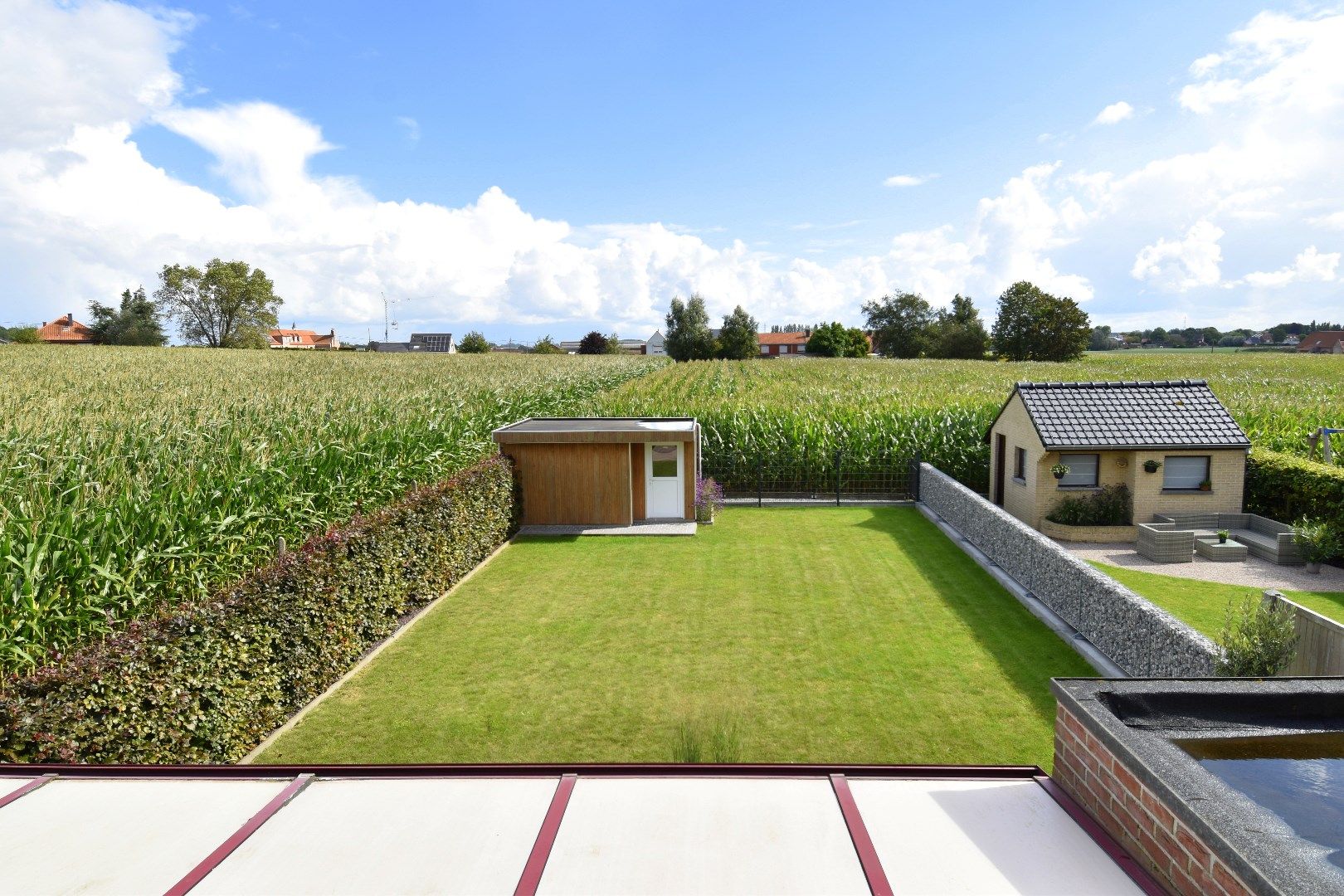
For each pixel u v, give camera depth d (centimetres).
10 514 786
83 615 738
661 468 1811
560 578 1355
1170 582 1325
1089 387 1781
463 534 1359
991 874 328
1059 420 1692
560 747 761
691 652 1005
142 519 884
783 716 823
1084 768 377
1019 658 978
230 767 425
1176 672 767
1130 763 332
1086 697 392
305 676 852
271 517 1054
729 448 2244
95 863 347
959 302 11350
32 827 376
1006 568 1323
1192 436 1630
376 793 402
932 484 1903
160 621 675
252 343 9275
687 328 9575
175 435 1405
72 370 3484
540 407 2908
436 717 827
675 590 1280
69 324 9938
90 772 428
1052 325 8981
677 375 5303
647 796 391
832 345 11400
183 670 662
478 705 855
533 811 382
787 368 6419
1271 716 387
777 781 405
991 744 761
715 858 342
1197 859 287
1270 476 1584
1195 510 1641
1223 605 1190
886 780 404
